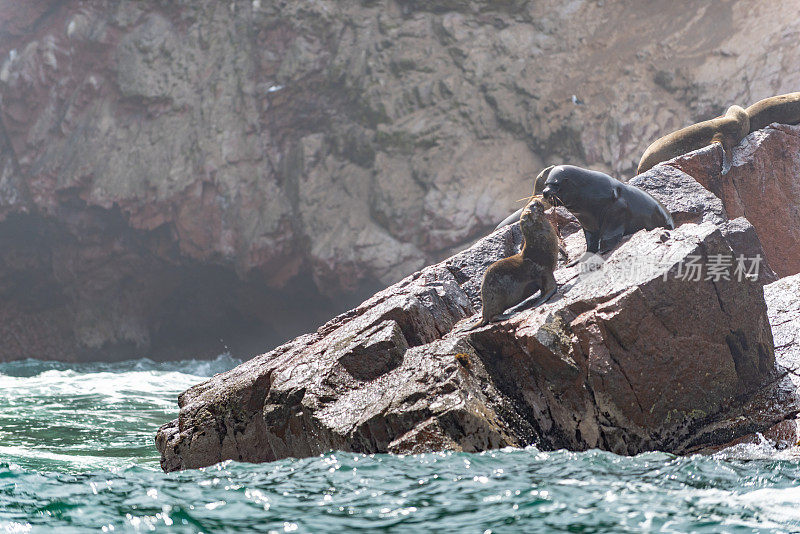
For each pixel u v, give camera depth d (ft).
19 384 176.35
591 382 72.08
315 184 287.89
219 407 87.66
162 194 300.40
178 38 317.22
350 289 276.62
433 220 265.95
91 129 317.01
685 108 255.91
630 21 277.03
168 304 334.85
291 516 54.75
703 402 75.51
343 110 293.64
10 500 58.85
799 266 127.54
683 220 100.07
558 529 50.37
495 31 289.12
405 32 291.17
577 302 75.10
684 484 60.44
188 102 308.60
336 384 77.71
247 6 312.09
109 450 102.47
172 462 88.28
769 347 79.36
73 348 335.06
